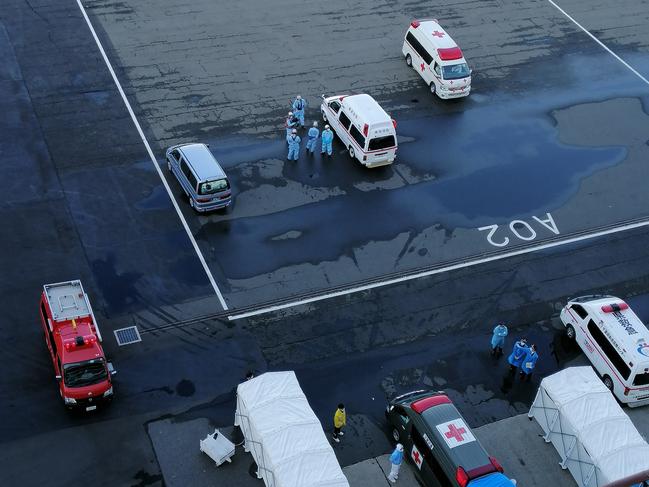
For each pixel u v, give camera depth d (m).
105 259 34.47
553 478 28.50
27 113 41.34
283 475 25.28
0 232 34.97
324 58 48.34
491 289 35.56
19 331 31.14
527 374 32.06
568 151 43.94
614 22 55.50
